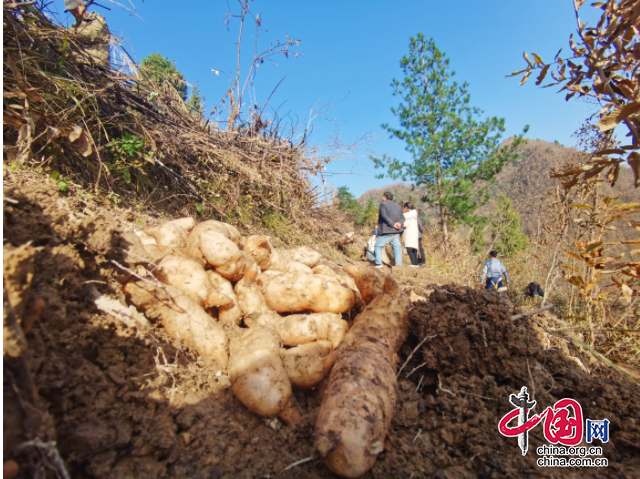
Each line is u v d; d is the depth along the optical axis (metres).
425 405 2.58
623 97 2.07
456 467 2.11
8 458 1.34
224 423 2.14
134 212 4.39
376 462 2.05
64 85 3.95
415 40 15.67
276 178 6.92
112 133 4.96
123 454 1.69
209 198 5.85
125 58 5.42
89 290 2.19
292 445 2.12
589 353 3.92
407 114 15.94
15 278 1.51
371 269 3.51
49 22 4.21
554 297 6.54
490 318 2.85
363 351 2.37
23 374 1.48
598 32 2.04
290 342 2.96
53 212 2.45
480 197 16.30
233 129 7.34
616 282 3.16
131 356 2.12
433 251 11.84
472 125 15.64
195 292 2.78
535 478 2.01
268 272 3.64
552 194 5.51
